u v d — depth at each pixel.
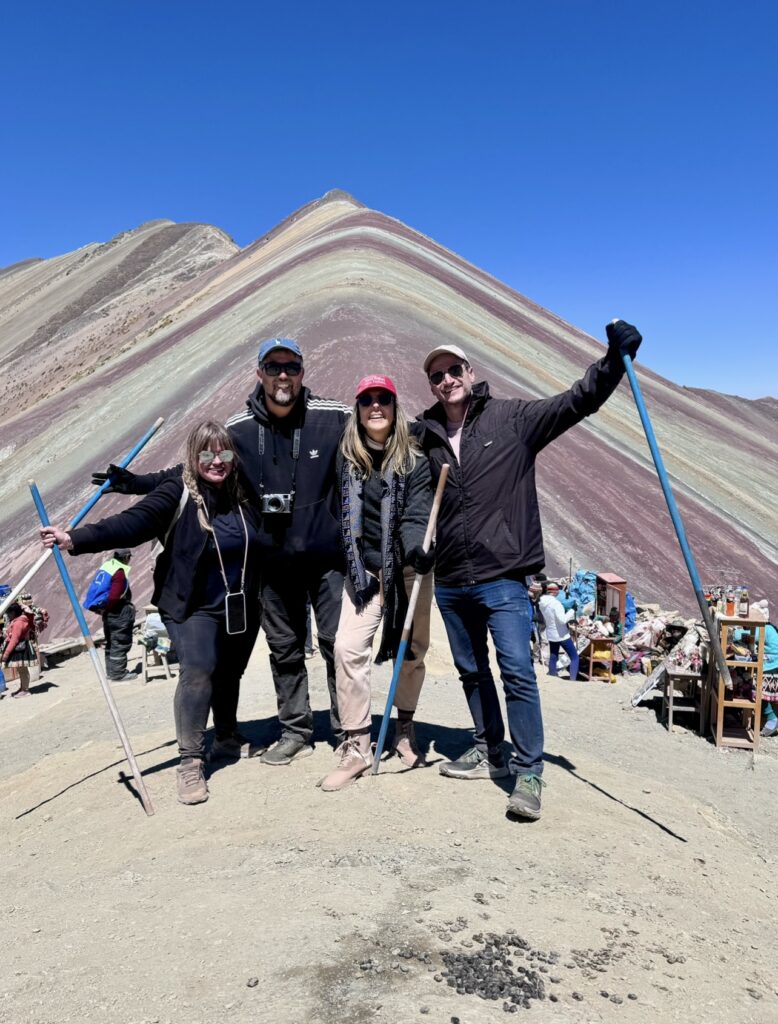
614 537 24.83
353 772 4.00
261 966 2.33
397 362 33.56
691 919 2.98
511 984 2.27
